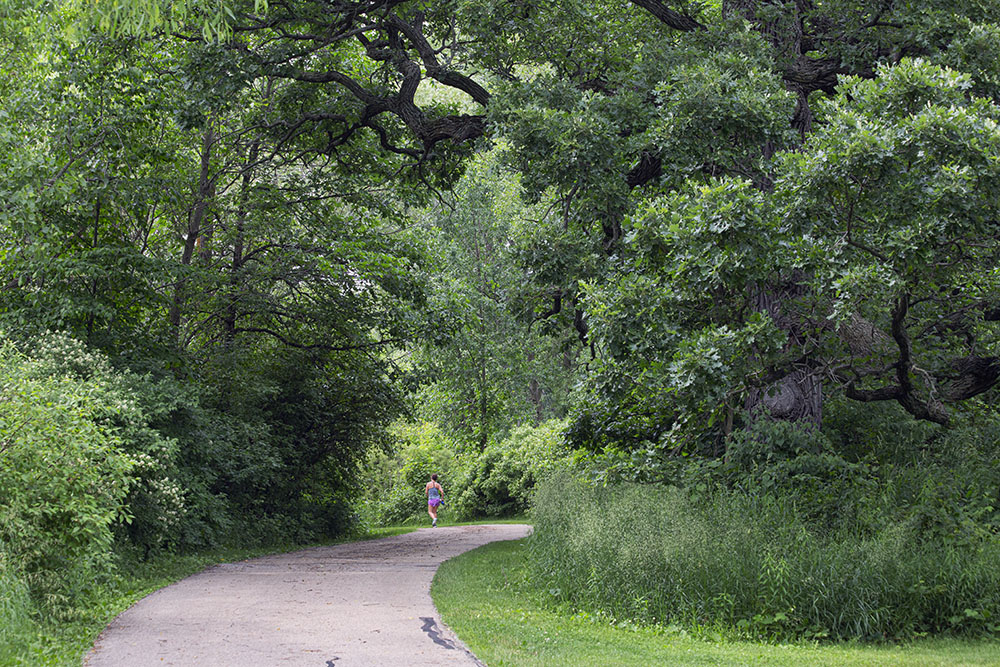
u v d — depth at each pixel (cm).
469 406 3909
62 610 862
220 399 2106
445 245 3822
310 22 1783
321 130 2158
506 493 3650
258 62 1739
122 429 1302
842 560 948
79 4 1007
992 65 1312
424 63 1841
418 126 1816
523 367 3803
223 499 1905
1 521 831
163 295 1823
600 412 1451
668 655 780
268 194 2233
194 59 1706
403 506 3947
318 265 2139
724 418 1326
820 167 986
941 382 1358
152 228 2077
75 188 1586
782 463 1160
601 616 990
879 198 1000
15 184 1427
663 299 1152
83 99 1703
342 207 2527
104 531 947
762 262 1045
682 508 1093
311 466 2492
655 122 1369
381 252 2264
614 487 1341
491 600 1097
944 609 928
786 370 1213
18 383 894
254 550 1939
